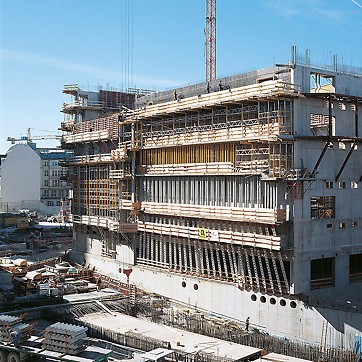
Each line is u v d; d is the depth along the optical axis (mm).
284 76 57594
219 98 58031
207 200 60719
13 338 44562
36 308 56875
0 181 170625
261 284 54625
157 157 68562
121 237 74938
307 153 53125
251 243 53594
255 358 44062
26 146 172125
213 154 60281
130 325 52094
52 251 104812
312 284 53438
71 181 89125
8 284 69688
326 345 48500
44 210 172000
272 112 53469
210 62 130250
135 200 71438
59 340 43344
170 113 64562
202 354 42938
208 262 60656
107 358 43031
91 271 77188
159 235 67562
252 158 55281
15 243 113625
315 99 54031
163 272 65562
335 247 55000
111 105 94188
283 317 52094
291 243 51844
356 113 55250
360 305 50688
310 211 53094
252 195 55312
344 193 56156
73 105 91938
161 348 43250
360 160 57688
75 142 87000
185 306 61875
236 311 56156
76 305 58656
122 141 74875
